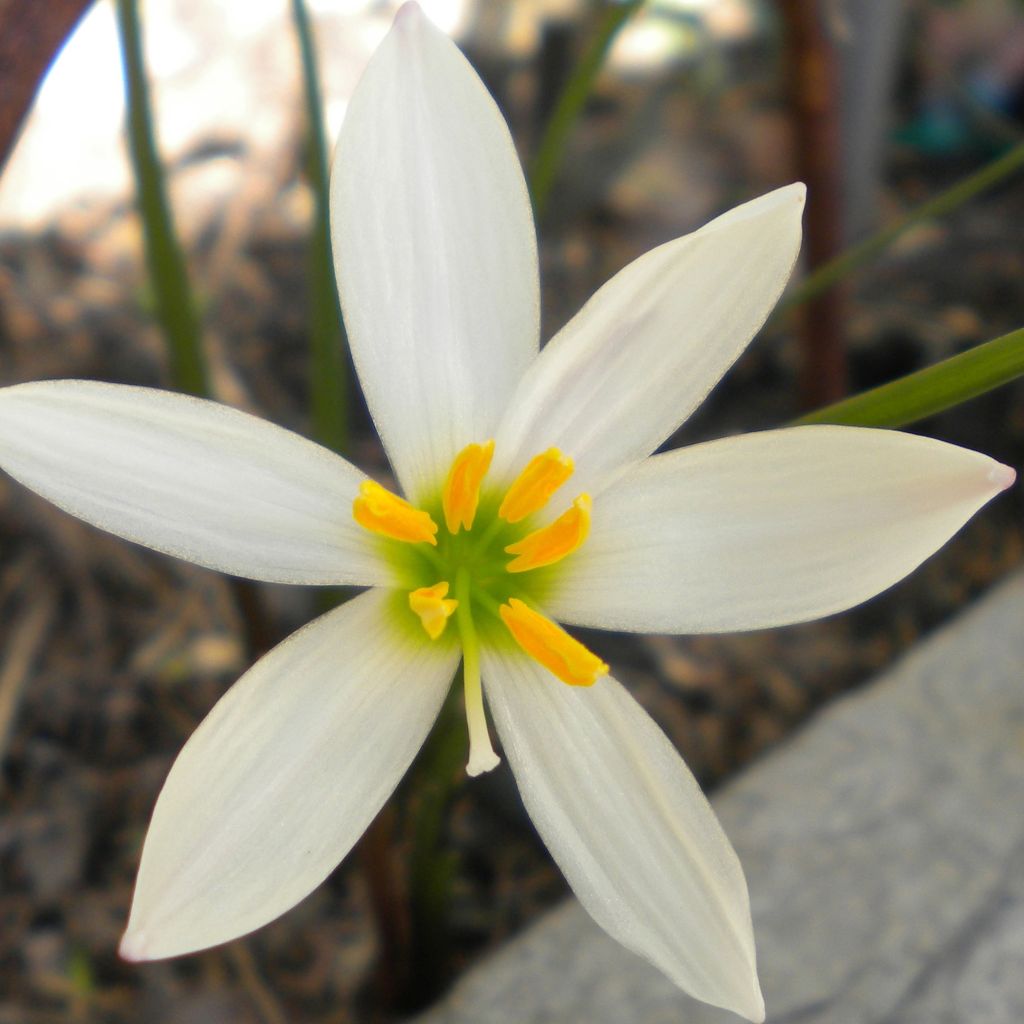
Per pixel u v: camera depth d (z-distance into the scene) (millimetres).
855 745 156
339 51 272
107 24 266
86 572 189
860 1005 131
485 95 84
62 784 170
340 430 115
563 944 140
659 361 87
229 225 243
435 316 87
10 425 76
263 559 83
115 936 157
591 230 260
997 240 251
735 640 197
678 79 285
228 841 78
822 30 170
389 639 89
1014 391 216
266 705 82
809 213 186
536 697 90
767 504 87
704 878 83
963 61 281
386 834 130
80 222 235
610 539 90
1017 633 169
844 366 205
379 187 84
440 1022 135
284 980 156
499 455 90
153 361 207
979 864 142
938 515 82
